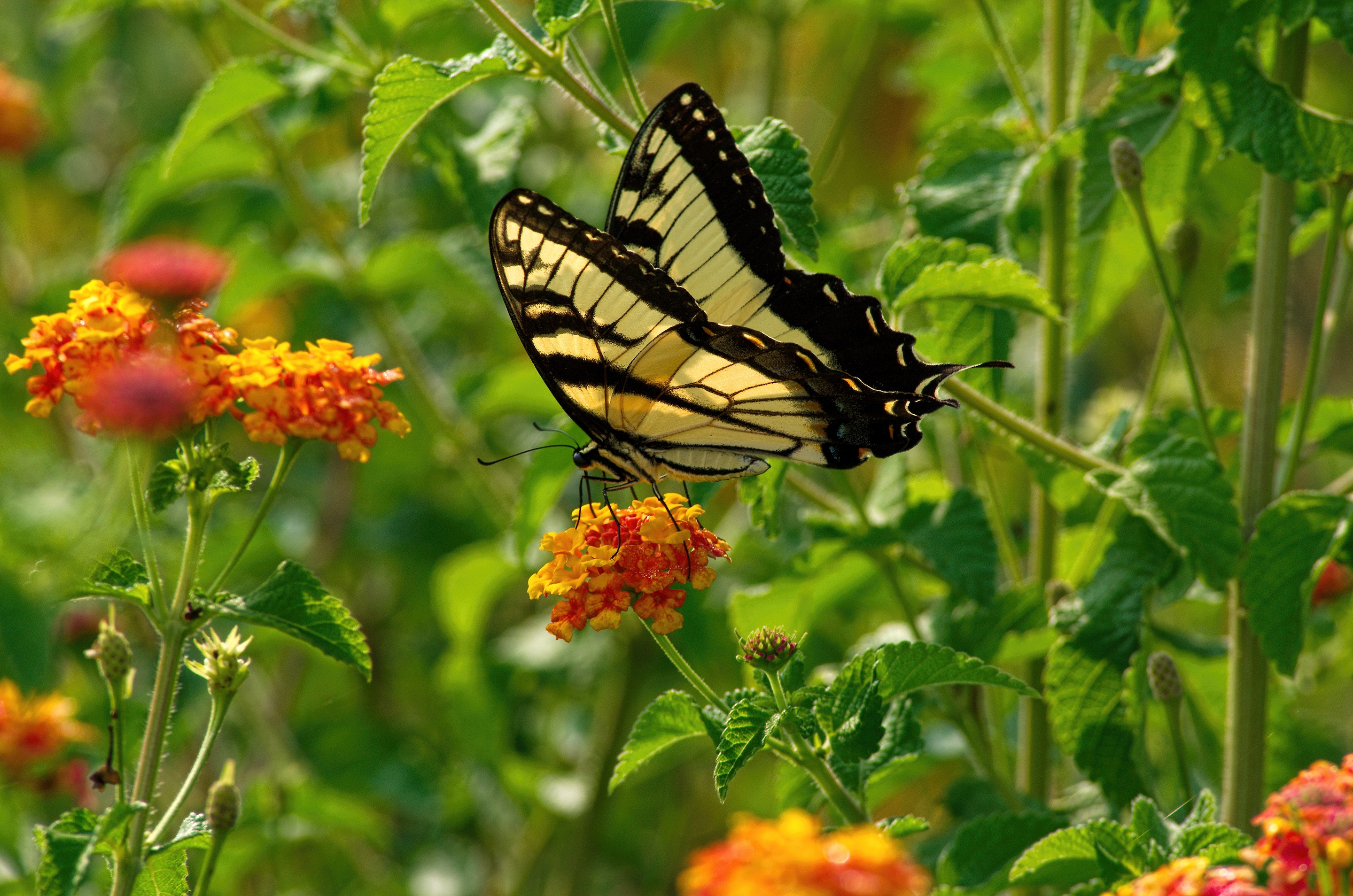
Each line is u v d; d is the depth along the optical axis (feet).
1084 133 16.58
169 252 20.35
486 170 20.15
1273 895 9.66
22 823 18.26
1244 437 15.47
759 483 15.65
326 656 11.67
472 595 23.80
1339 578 21.06
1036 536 18.83
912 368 13.92
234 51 29.45
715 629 24.38
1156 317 30.76
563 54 13.78
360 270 22.40
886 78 32.09
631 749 12.28
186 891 12.08
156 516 11.47
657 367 14.03
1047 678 15.42
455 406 23.95
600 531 12.25
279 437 11.37
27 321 25.31
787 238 14.97
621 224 13.82
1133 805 12.28
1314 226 16.93
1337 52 28.96
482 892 26.68
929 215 17.48
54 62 32.40
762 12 26.27
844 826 12.99
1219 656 17.98
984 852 14.21
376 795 25.31
